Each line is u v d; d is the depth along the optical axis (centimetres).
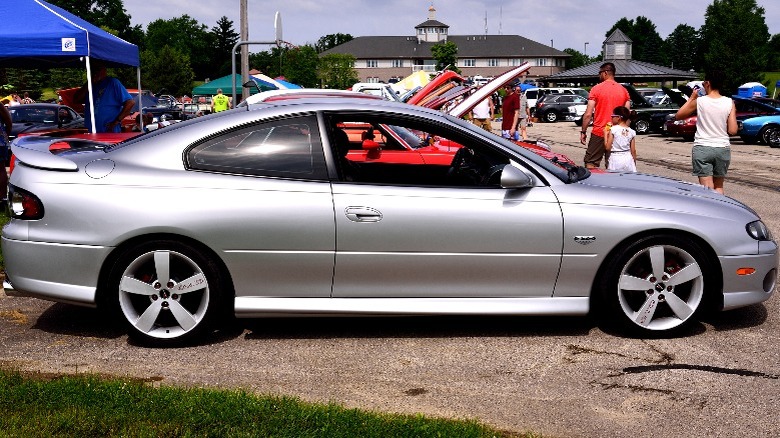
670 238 474
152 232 447
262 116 468
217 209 449
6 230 466
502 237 462
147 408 346
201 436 322
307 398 386
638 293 489
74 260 452
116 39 1174
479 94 845
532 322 523
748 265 486
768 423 361
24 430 322
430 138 541
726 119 856
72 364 431
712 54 7806
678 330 488
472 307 470
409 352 461
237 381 409
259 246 452
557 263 470
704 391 402
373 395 392
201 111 3412
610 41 8219
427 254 460
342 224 454
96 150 488
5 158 898
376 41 12850
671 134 2758
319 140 466
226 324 512
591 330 506
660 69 7906
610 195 478
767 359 453
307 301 464
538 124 4462
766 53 8200
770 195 1228
